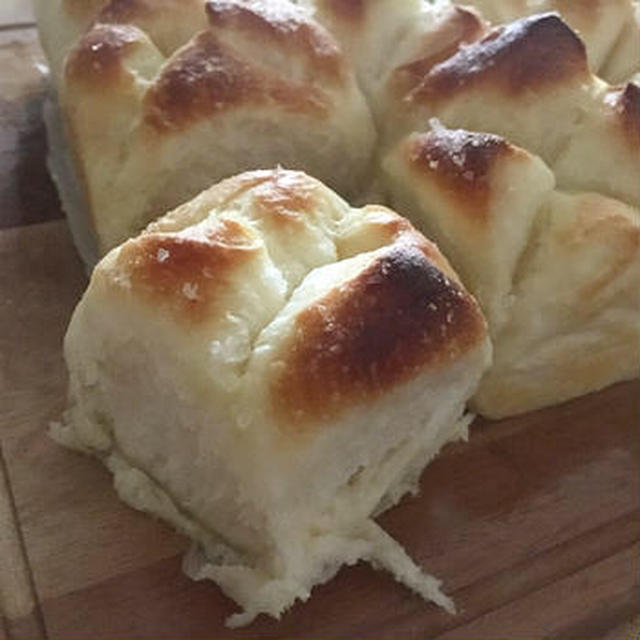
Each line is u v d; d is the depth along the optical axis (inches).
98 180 7.2
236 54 7.2
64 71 7.6
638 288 6.6
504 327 6.6
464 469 6.3
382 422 5.5
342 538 5.7
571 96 7.1
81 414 6.1
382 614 5.6
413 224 7.0
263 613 5.5
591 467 6.4
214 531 5.8
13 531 5.7
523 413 6.7
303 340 5.3
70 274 7.3
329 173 7.6
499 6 8.4
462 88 7.1
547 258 6.5
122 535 5.8
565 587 5.8
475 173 6.6
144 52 7.4
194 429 5.5
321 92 7.3
